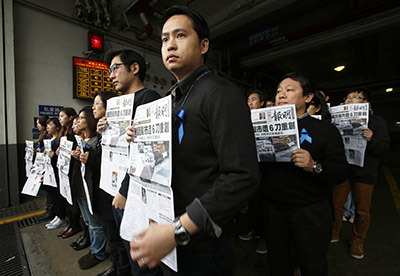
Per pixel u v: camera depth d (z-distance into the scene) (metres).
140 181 0.65
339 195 1.63
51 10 2.88
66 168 1.42
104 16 3.25
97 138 1.24
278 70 7.04
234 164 0.42
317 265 0.87
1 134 2.51
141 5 3.47
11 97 2.55
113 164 0.94
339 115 1.50
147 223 0.61
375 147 1.38
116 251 1.21
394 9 3.23
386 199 2.60
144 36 3.76
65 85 3.06
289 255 0.98
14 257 1.56
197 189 0.52
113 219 1.14
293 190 0.89
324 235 0.88
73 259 1.53
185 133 0.52
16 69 2.66
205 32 0.59
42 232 1.95
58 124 2.05
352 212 2.06
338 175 0.82
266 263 1.46
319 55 6.00
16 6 2.65
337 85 8.64
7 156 2.57
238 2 3.57
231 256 0.60
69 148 1.43
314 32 4.06
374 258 1.45
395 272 1.31
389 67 6.89
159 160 0.54
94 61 3.26
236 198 0.41
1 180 2.52
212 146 0.50
